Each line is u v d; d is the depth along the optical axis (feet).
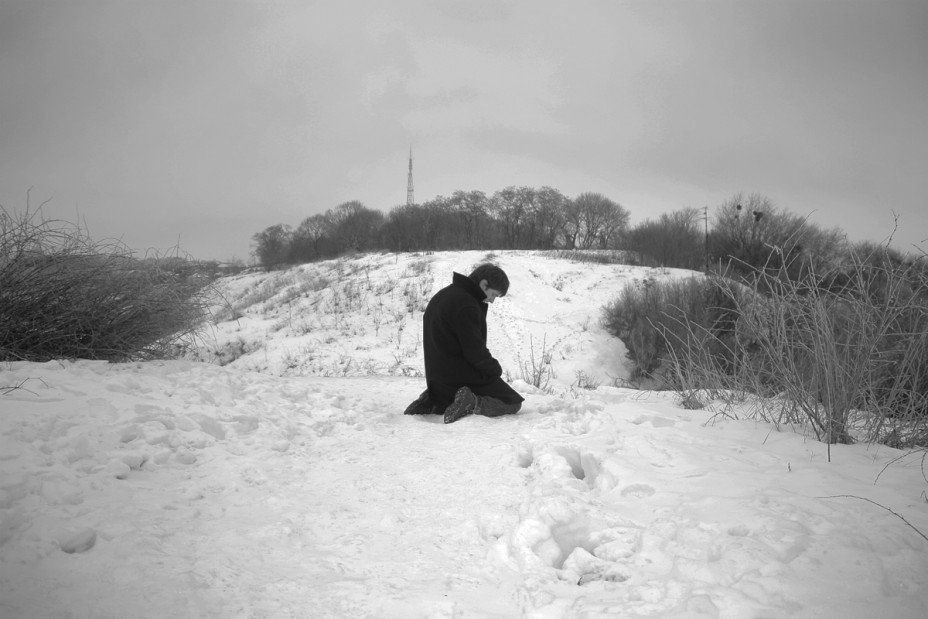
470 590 7.20
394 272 83.35
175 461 11.27
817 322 14.07
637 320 62.28
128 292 20.07
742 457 11.35
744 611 6.08
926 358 13.75
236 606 6.48
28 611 6.02
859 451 11.91
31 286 18.31
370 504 9.93
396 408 19.04
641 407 15.76
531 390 23.49
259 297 82.17
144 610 6.23
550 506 8.97
